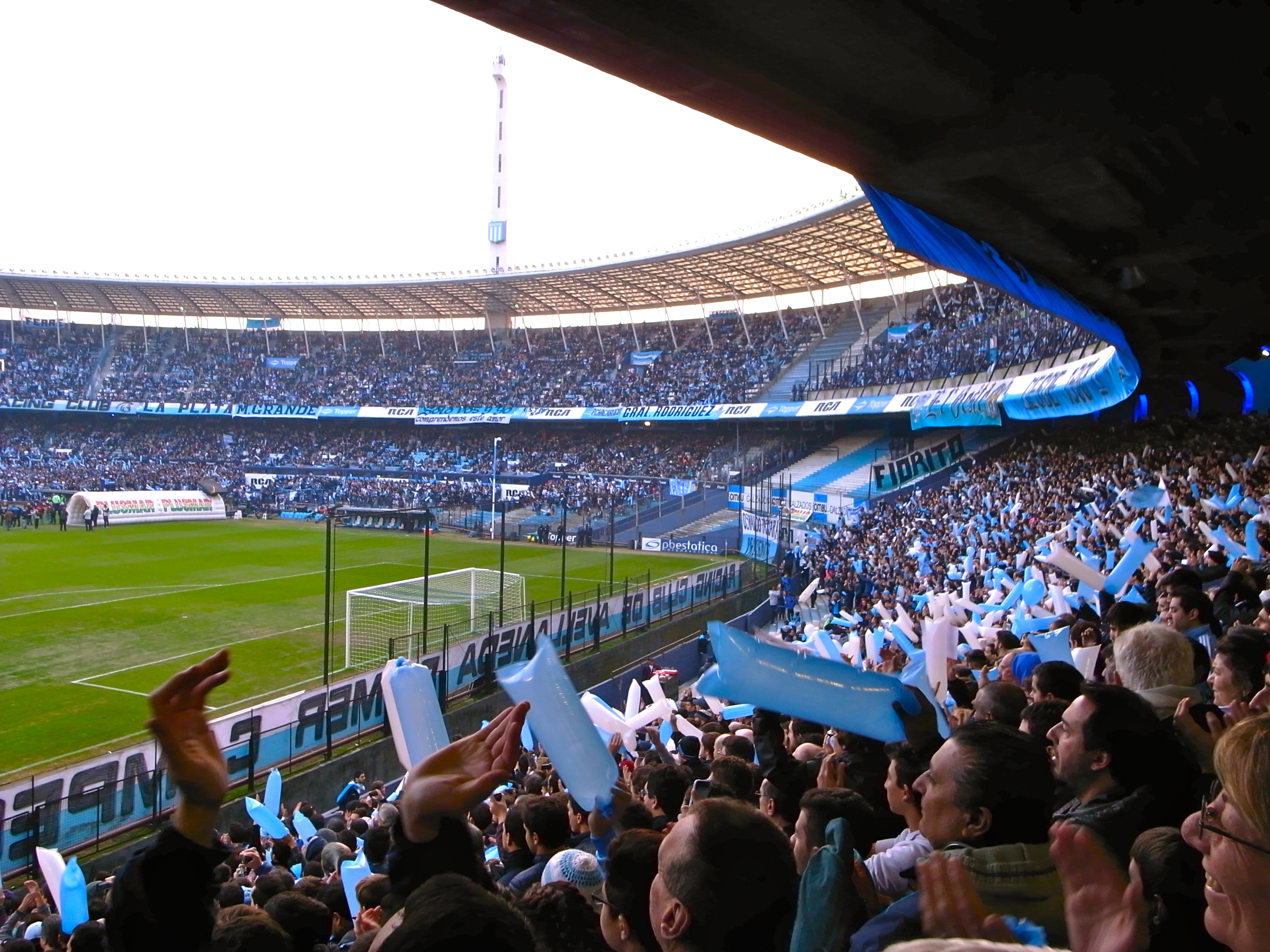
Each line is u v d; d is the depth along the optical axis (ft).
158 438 228.43
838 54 27.22
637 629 90.79
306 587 111.04
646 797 20.11
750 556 146.20
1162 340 76.69
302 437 226.79
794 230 134.82
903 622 44.21
